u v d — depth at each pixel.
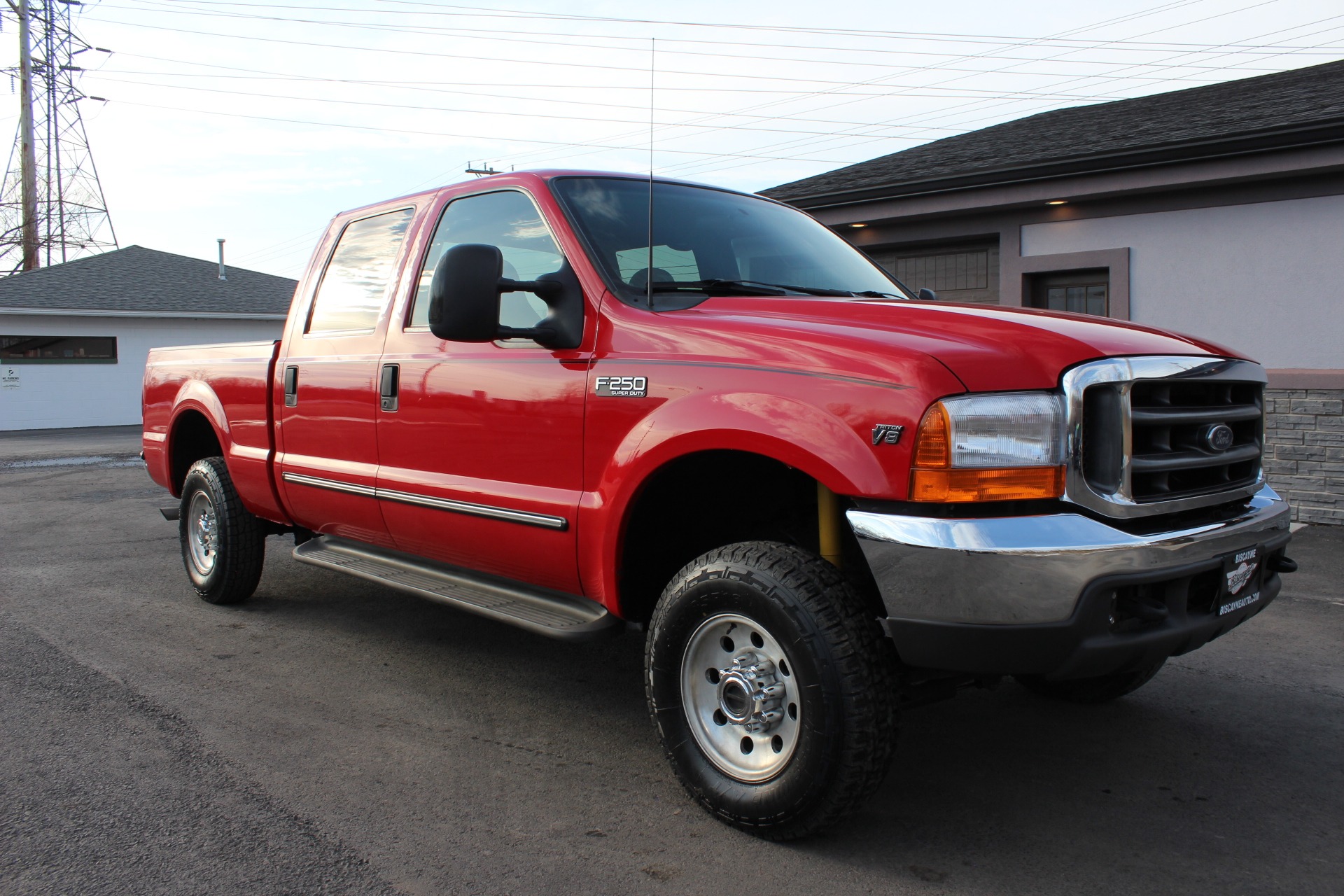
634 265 3.42
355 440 4.24
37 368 24.20
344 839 2.78
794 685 2.68
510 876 2.59
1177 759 3.42
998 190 9.29
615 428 3.12
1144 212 8.90
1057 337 2.62
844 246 4.33
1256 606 2.88
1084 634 2.40
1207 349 2.89
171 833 2.81
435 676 4.29
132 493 10.60
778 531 3.33
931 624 2.45
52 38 36.19
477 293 3.06
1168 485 2.67
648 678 3.04
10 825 2.84
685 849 2.75
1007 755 3.46
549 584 3.48
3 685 4.09
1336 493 7.00
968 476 2.43
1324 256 8.01
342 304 4.50
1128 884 2.57
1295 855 2.73
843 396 2.59
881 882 2.57
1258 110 8.64
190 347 5.64
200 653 4.59
